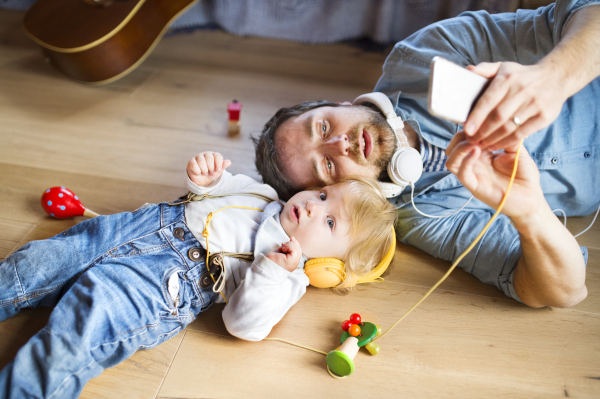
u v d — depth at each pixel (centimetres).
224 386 100
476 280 127
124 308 98
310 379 103
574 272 99
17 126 171
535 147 121
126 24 187
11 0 234
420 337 112
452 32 131
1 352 104
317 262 114
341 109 125
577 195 128
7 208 139
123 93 193
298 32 232
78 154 162
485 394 101
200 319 114
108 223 114
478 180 86
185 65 212
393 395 100
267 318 103
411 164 116
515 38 126
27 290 105
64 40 180
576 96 120
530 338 112
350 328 107
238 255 112
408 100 132
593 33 94
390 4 216
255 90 199
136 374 102
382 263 118
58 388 89
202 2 233
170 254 110
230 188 127
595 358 108
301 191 124
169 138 172
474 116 79
